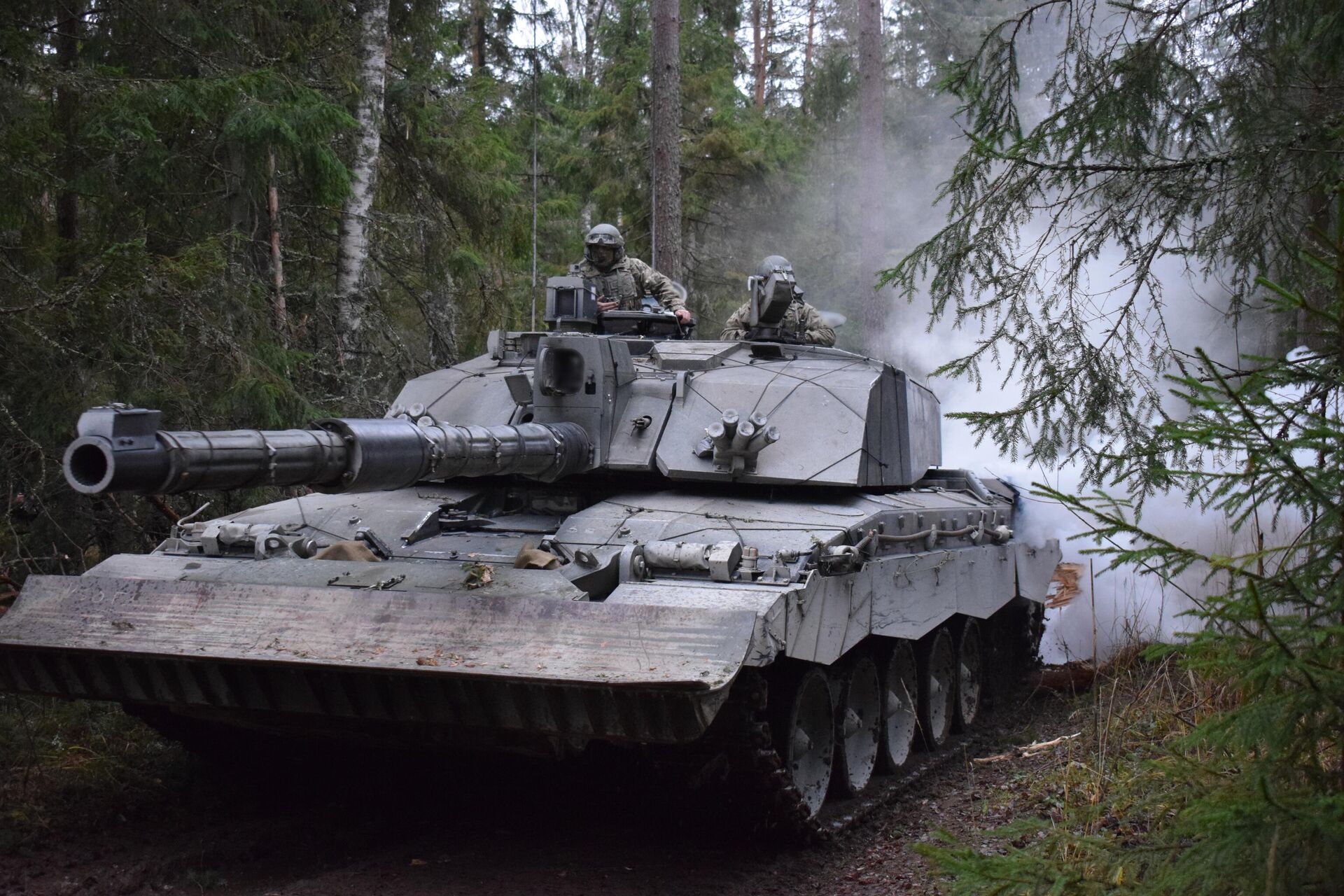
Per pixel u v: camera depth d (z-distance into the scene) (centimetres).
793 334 1015
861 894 618
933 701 944
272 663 591
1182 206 718
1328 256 618
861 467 781
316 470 471
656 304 1055
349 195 1379
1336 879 339
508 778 828
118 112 1027
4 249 1028
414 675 575
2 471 984
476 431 588
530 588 618
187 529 754
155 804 744
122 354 1035
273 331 1245
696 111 2514
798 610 617
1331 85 701
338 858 668
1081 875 405
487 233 1582
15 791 723
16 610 653
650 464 768
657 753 630
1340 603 362
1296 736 374
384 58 1421
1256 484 390
